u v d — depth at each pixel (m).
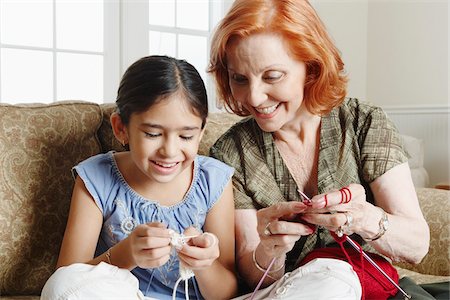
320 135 1.35
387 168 1.31
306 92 1.29
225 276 1.28
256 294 1.22
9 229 1.41
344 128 1.36
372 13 4.75
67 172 1.50
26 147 1.47
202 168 1.37
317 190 1.35
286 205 1.15
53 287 1.03
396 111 4.54
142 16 3.82
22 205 1.43
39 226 1.45
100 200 1.31
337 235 1.17
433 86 4.37
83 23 3.67
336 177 1.34
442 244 1.71
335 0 4.57
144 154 1.18
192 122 1.18
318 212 1.14
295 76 1.23
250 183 1.37
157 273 1.30
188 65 1.23
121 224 1.30
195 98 1.18
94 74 3.72
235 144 1.42
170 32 4.00
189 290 1.31
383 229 1.19
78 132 1.55
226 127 1.73
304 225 1.15
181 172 1.31
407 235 1.23
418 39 4.46
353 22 4.70
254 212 1.37
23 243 1.43
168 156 1.17
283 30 1.18
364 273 1.22
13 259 1.42
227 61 1.26
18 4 3.46
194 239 1.11
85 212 1.30
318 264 1.15
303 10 1.23
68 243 1.28
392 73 4.63
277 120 1.26
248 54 1.19
